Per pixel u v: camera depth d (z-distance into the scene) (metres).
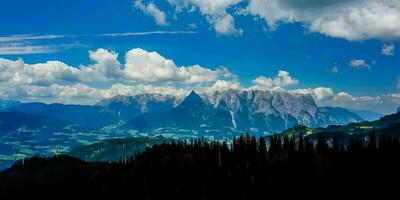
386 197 199.50
